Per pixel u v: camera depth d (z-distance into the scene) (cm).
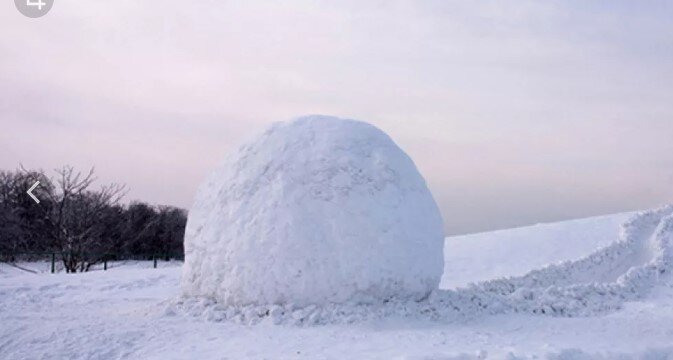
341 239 1023
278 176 1078
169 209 4097
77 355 840
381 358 765
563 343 895
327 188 1056
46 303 1291
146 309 1100
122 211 3625
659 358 841
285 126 1170
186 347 848
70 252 2766
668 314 1173
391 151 1156
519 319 1091
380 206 1062
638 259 1900
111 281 1695
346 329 948
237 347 842
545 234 2345
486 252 2188
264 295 1017
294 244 1018
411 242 1072
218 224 1083
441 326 1004
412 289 1076
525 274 1773
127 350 852
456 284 1773
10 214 3117
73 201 2897
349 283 1017
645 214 2162
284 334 917
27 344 877
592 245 2125
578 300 1291
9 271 2808
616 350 834
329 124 1161
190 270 1109
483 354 759
